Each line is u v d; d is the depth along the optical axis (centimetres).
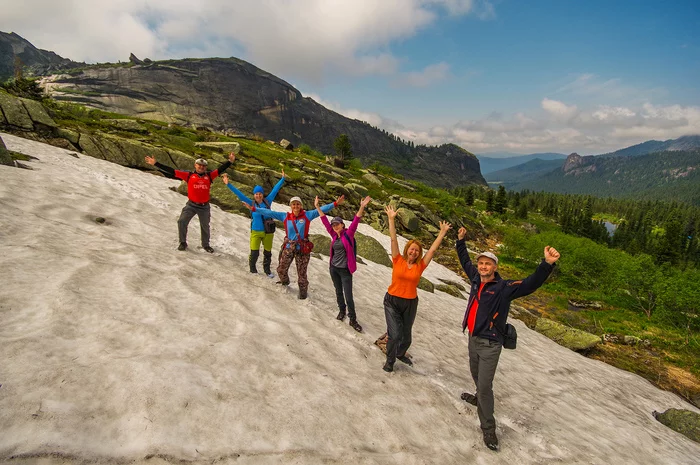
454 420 520
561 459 521
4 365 322
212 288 688
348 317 779
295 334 603
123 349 410
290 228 788
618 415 851
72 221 875
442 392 597
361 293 1127
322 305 816
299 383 455
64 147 2161
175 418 321
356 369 565
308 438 358
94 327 438
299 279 793
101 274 594
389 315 601
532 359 1130
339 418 413
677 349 1861
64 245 679
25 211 814
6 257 548
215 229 1256
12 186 952
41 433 266
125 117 5519
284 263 798
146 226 1041
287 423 367
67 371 335
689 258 9194
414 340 856
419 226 4262
